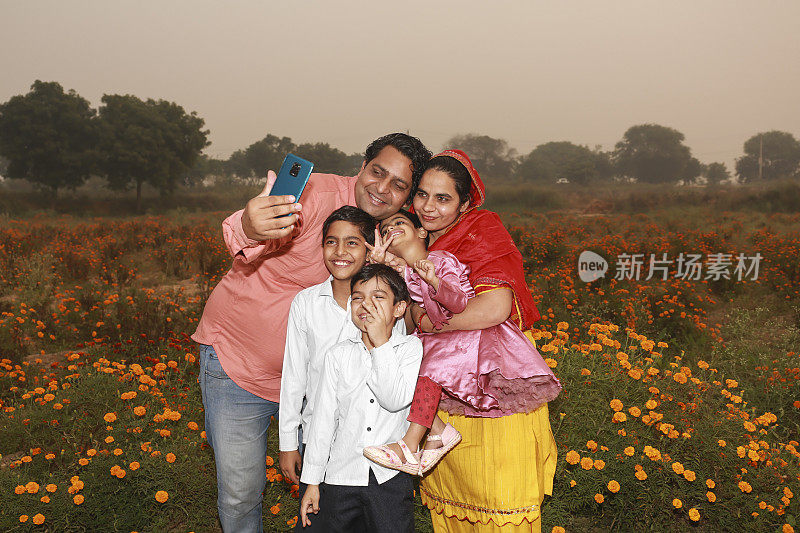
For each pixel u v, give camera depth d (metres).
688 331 7.34
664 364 4.87
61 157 52.03
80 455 3.63
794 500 3.28
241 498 2.61
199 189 90.75
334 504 2.29
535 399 2.34
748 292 10.00
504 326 2.38
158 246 15.63
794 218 28.59
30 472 3.64
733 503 3.27
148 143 55.69
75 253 12.88
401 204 2.46
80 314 7.63
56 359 6.19
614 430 3.52
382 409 2.29
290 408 2.45
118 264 12.21
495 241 2.38
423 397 2.27
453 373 2.28
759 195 44.09
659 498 3.26
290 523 3.17
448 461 2.56
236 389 2.54
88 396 4.04
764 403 5.01
